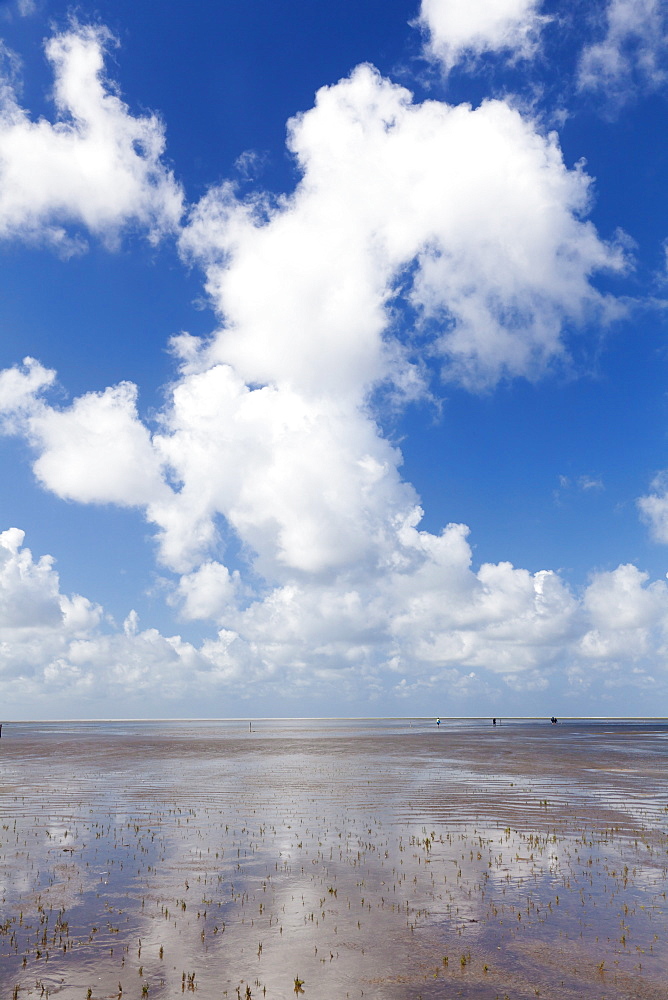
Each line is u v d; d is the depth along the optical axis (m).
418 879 16.53
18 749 69.38
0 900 15.07
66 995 10.24
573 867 17.62
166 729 164.88
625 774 40.84
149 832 22.58
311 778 38.81
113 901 14.94
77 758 55.88
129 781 37.69
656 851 19.45
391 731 130.50
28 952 11.97
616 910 14.16
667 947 12.13
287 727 180.25
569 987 10.52
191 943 12.36
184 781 37.53
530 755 57.00
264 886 16.02
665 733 116.56
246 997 10.15
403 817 25.25
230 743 79.88
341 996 10.21
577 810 26.77
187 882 16.41
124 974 11.00
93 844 20.72
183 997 10.16
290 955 11.78
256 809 27.25
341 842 20.77
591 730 137.12
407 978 10.84
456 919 13.61
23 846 20.50
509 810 26.78
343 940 12.47
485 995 10.24
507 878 16.61
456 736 100.88
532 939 12.51
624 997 10.16
